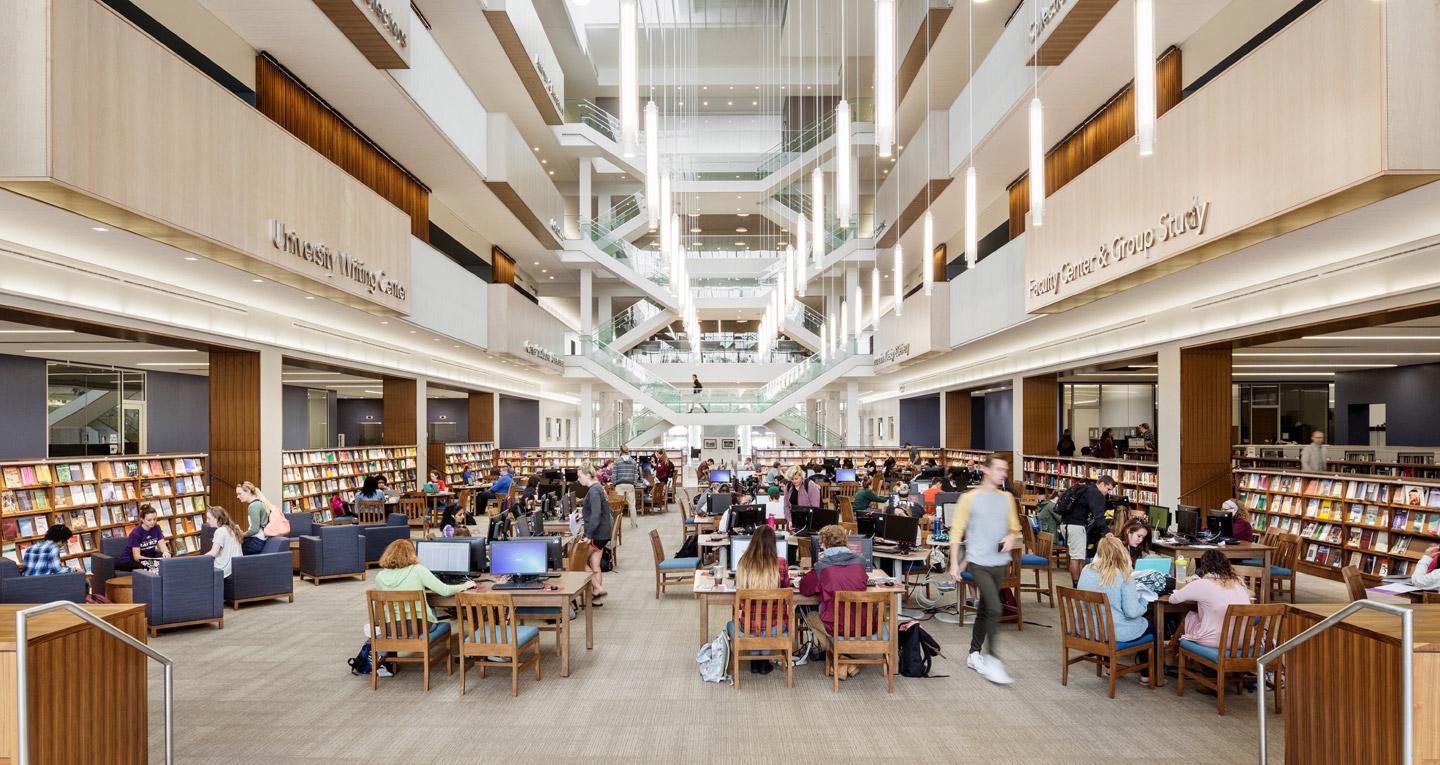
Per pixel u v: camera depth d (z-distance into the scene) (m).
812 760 5.07
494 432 26.91
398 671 7.01
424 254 16.42
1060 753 5.16
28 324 9.64
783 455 26.95
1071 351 16.02
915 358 22.50
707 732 5.54
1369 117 6.14
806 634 7.59
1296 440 23.34
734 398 29.06
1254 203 7.61
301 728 5.64
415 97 13.48
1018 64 12.86
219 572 8.59
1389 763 3.24
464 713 5.94
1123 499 11.39
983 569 6.68
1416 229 7.62
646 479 20.52
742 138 30.44
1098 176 11.00
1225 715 5.83
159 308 10.50
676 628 8.57
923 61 18.38
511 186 18.72
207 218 8.42
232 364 12.93
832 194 27.42
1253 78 7.64
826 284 31.47
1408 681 3.07
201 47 10.75
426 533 15.51
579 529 11.41
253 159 9.41
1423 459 16.42
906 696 6.27
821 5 21.05
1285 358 16.62
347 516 14.60
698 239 32.41
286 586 9.92
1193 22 10.13
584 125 26.08
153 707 6.06
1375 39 6.07
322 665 7.20
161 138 7.65
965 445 25.67
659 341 34.50
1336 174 6.52
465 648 6.38
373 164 15.43
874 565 9.42
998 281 16.58
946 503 10.57
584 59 26.86
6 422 14.93
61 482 10.23
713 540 9.97
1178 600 6.24
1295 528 11.06
